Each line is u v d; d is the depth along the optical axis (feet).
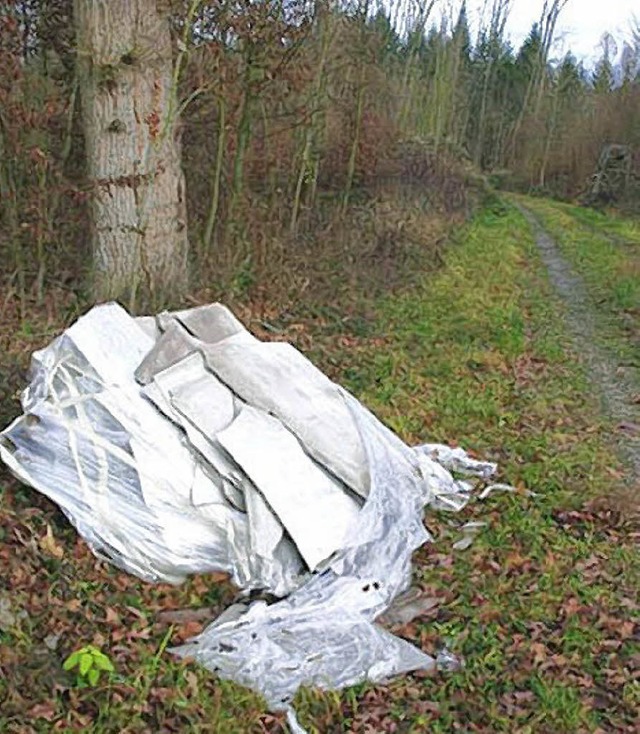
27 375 18.80
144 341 18.08
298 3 33.76
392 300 36.81
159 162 25.72
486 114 144.15
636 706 12.78
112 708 11.73
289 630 13.52
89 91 24.94
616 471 21.65
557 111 141.59
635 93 116.47
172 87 25.70
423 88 99.35
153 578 14.82
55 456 15.80
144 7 24.36
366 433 17.58
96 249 25.95
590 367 31.32
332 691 12.53
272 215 39.78
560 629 14.55
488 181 109.91
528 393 27.22
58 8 29.94
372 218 49.03
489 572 16.17
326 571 14.82
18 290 27.68
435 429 23.30
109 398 16.19
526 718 12.46
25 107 28.19
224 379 17.03
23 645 12.62
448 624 14.47
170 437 15.88
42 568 14.38
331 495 15.85
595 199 106.52
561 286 46.83
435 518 18.03
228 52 32.24
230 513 15.33
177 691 12.23
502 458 21.80
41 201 27.84
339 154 55.06
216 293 30.27
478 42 140.67
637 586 16.05
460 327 33.73
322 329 30.68
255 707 12.16
